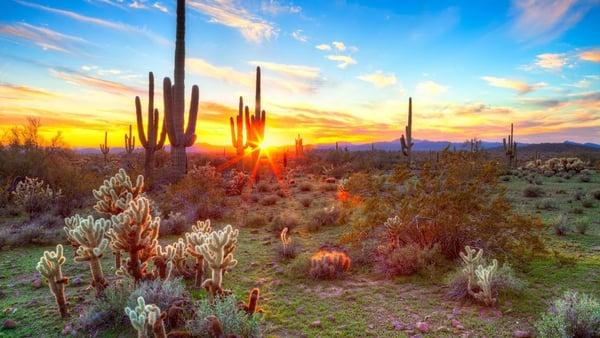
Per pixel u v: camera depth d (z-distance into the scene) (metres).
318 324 4.87
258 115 24.77
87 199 14.59
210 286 5.12
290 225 11.05
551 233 9.75
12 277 6.88
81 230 5.23
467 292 5.62
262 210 14.48
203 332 4.12
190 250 5.96
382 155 50.53
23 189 14.34
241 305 4.90
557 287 5.88
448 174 7.84
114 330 4.66
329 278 6.70
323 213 11.60
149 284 5.12
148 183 18.16
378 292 6.01
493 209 7.16
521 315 5.00
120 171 6.70
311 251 8.42
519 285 5.62
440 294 5.84
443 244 7.43
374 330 4.74
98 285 5.32
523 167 42.69
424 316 5.10
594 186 22.66
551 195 18.16
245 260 7.89
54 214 12.66
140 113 19.23
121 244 5.32
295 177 31.91
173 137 17.97
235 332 4.17
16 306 5.52
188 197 13.69
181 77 17.78
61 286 5.13
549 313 4.55
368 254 7.68
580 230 9.70
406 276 6.63
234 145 26.39
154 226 5.68
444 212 7.42
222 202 14.16
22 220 12.17
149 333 4.31
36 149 17.91
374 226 8.01
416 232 7.71
